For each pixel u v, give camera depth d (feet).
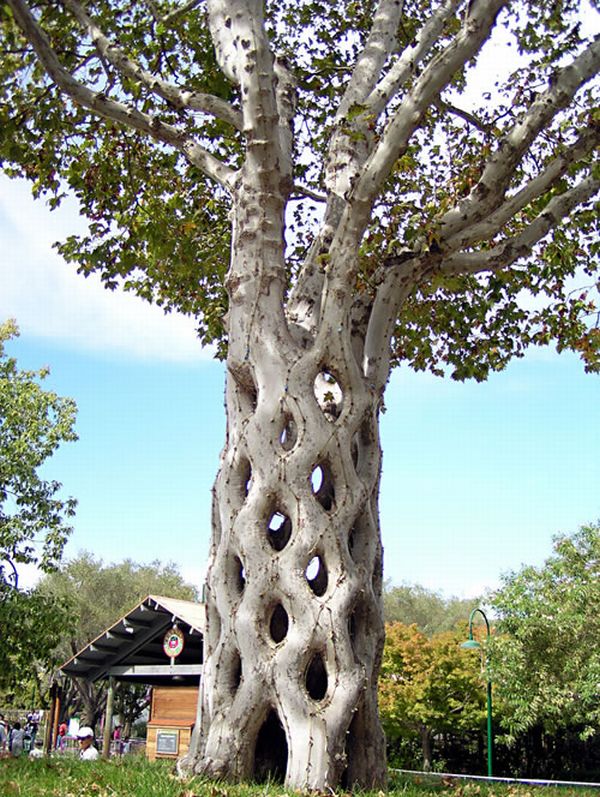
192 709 61.00
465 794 23.95
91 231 38.34
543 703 66.03
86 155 37.27
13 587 71.56
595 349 33.24
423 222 27.40
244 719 21.16
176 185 40.78
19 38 29.60
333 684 21.25
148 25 35.12
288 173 26.73
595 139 25.96
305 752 20.35
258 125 25.25
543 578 68.90
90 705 132.67
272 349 24.30
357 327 27.43
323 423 23.57
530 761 92.94
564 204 27.09
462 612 188.75
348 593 22.13
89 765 23.06
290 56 39.45
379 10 31.78
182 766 21.88
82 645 143.23
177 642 61.62
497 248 26.99
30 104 32.17
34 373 77.87
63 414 76.23
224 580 23.11
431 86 23.82
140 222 38.14
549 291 40.06
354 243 24.68
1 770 20.40
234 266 25.64
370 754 22.35
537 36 36.06
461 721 87.30
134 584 157.17
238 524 22.99
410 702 87.92
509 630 69.00
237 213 26.25
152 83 28.73
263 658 21.56
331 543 22.45
